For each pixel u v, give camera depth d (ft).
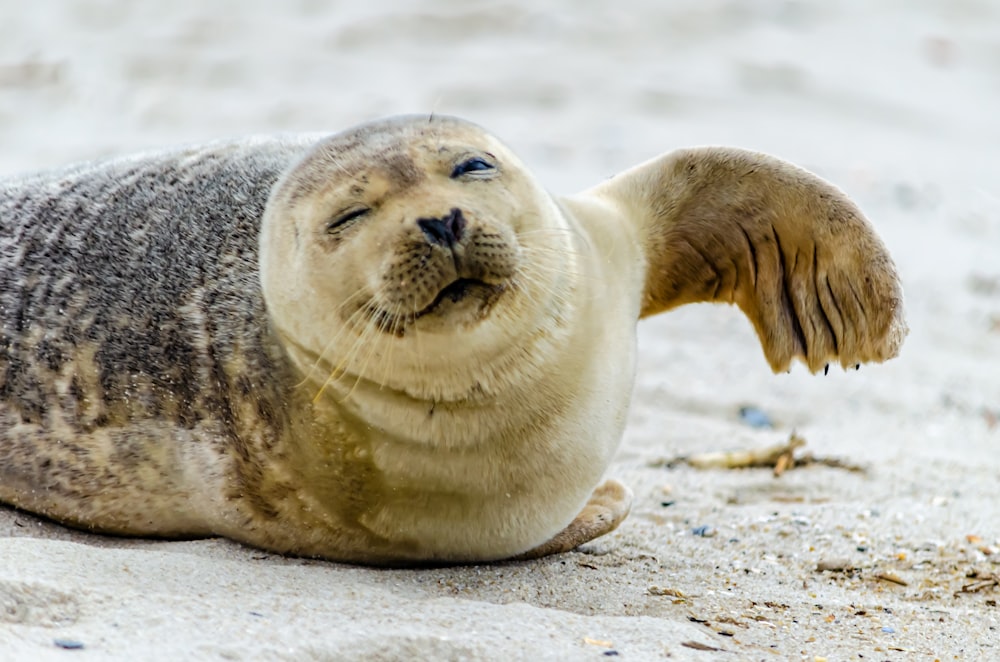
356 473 58.80
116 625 45.62
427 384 55.77
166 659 42.34
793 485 76.54
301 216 56.70
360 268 54.19
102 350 64.39
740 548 65.16
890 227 137.90
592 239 62.90
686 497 74.18
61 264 67.36
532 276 55.47
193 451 62.03
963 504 71.97
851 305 65.72
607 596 56.65
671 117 176.86
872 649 50.67
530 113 175.52
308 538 60.90
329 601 50.78
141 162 71.56
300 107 173.68
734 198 66.64
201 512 63.00
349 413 58.03
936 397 95.20
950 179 157.48
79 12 211.61
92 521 65.46
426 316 53.42
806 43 211.61
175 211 67.10
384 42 200.95
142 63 190.19
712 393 95.50
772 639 51.03
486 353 55.01
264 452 60.08
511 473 58.65
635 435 86.69
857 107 186.80
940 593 59.31
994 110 190.29
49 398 65.10
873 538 66.59
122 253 66.54
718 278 68.74
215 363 61.67
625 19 212.43
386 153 56.18
